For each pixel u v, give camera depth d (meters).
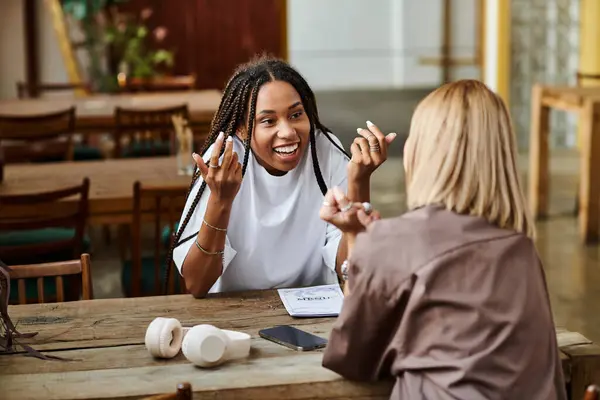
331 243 2.65
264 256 2.65
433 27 14.96
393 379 1.96
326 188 2.65
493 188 1.83
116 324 2.36
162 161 5.06
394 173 8.82
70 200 4.09
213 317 2.40
